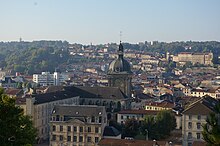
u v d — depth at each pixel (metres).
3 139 81.25
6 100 84.50
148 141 198.50
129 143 197.12
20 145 83.94
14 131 83.69
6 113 83.62
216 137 77.62
